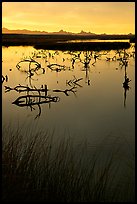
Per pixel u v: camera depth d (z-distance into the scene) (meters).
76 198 4.87
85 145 9.58
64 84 27.31
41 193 4.74
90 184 5.54
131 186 6.23
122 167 7.58
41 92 23.31
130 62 42.09
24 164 5.14
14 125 11.45
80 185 5.22
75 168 6.03
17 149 5.82
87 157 8.12
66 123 13.87
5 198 4.17
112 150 9.20
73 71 36.59
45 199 4.59
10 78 30.70
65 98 21.12
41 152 6.41
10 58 54.72
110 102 19.45
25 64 45.53
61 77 31.72
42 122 13.93
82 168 6.16
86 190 5.05
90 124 13.59
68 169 5.61
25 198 4.30
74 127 12.97
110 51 63.16
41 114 15.98
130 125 13.25
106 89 24.52
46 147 7.04
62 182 5.07
